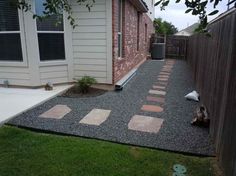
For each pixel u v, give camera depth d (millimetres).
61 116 4418
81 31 6180
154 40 16453
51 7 2633
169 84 7480
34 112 4598
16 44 5891
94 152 3090
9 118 4156
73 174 2635
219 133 3074
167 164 2877
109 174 2643
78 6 6016
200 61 6102
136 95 6016
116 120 4273
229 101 2699
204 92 4926
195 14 1675
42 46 5965
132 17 8898
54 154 3027
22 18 5625
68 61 6363
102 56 6254
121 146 3291
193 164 2898
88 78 6082
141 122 4199
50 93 5684
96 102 5320
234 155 2338
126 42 7918
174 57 15891
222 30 3477
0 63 6105
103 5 5914
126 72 8234
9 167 2740
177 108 5027
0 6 5672
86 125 4023
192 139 3562
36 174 2627
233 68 2664
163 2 1786
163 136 3648
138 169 2746
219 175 2686
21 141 3379
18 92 5777
